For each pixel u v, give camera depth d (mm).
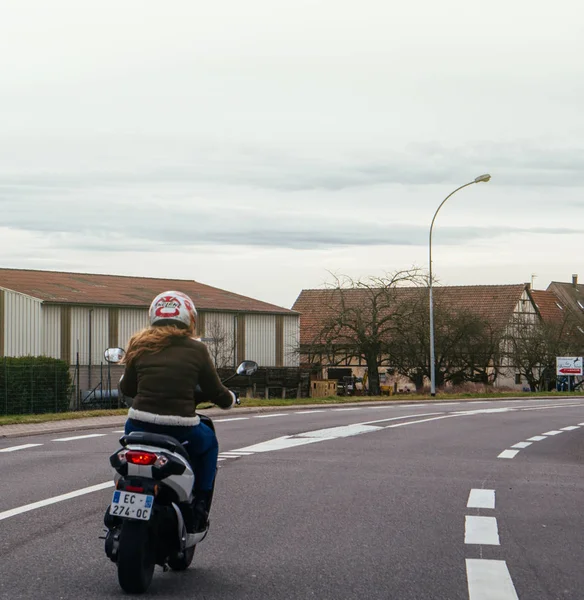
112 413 25281
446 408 33562
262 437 18016
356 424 22031
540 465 13680
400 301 56719
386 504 9656
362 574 6508
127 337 55688
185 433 6301
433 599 5859
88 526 8188
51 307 52281
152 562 6055
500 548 7469
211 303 62219
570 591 6129
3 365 31672
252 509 9234
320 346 56906
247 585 6184
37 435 19109
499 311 80438
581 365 62500
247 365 7371
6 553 7066
